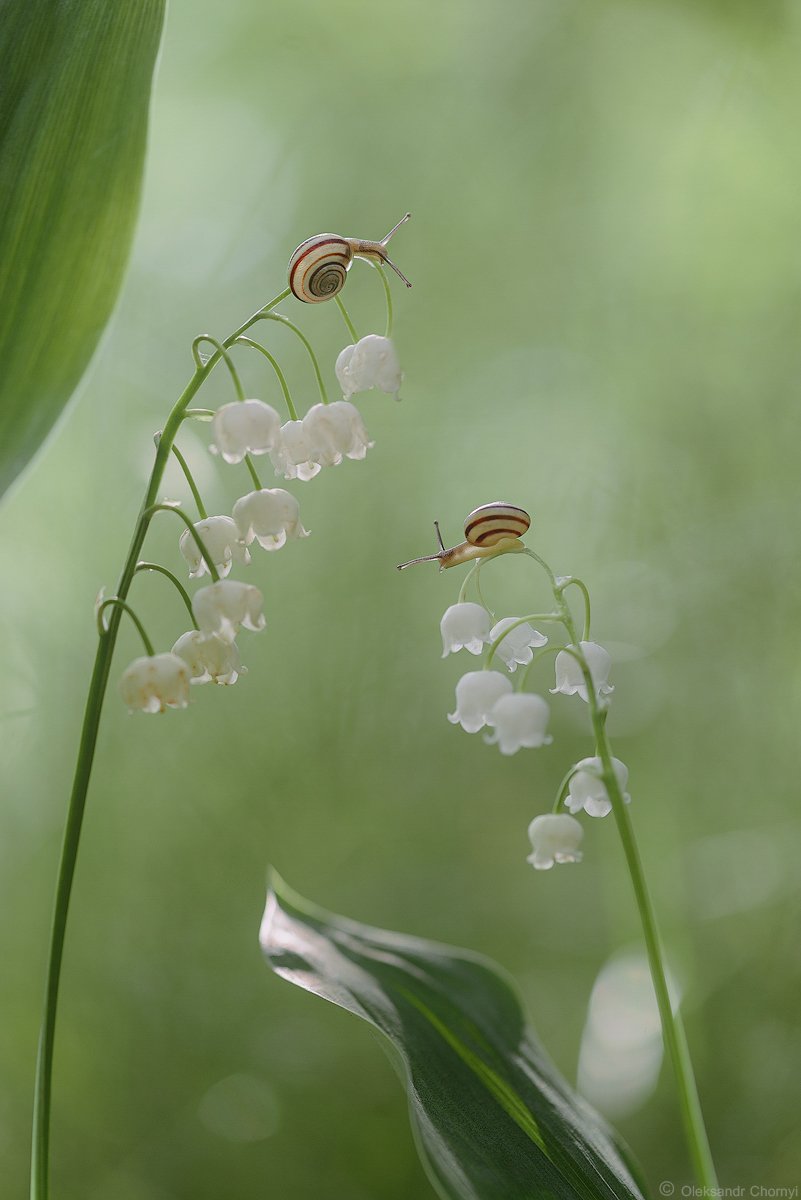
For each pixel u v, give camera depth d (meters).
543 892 0.94
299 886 0.92
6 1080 0.83
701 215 0.94
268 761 0.91
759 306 0.93
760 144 0.91
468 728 0.42
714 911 0.86
